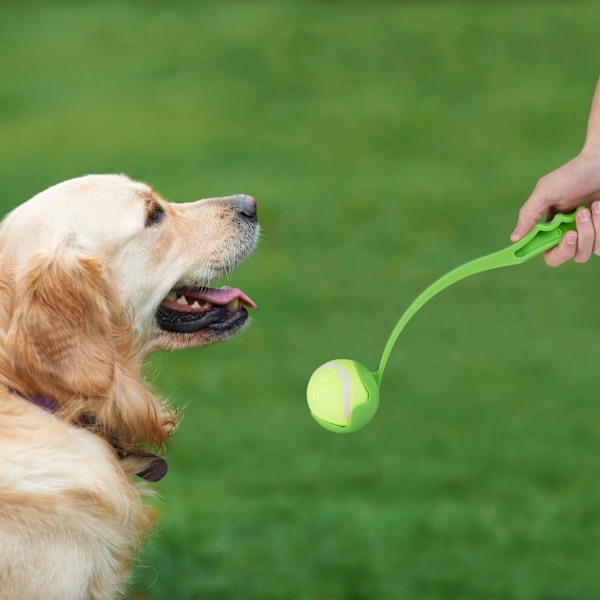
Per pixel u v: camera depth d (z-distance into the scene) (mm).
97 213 4473
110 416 4207
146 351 4777
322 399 4090
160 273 4707
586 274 13211
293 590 6203
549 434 9031
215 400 9898
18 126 19859
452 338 11422
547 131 18438
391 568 6574
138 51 24766
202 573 6285
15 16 29109
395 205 15547
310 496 7855
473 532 7184
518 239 4191
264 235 14500
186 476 8227
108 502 3980
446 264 13555
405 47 23359
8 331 4066
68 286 4082
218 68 23047
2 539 3707
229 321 4926
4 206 15188
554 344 11172
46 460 3869
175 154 17891
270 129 19281
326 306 12336
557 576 6539
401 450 8805
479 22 24641
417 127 19016
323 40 24297
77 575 3857
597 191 4230
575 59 21969
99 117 20125
